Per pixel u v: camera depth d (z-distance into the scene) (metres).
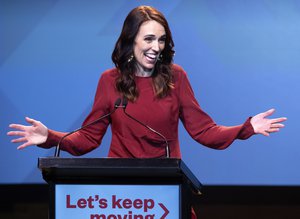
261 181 13.81
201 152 13.84
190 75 13.82
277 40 13.82
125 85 9.12
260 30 13.84
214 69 13.80
